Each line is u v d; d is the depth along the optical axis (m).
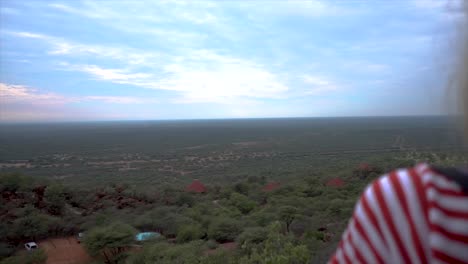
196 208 26.53
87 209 28.00
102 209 27.80
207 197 31.11
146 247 18.25
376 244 0.75
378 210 0.76
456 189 0.67
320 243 12.52
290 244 10.68
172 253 15.85
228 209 26.03
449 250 0.66
